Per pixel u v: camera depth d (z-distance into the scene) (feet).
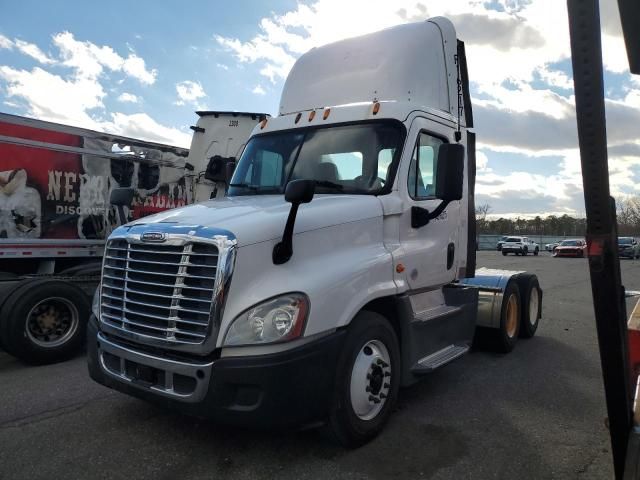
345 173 15.58
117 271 13.24
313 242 12.52
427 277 16.24
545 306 38.91
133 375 12.54
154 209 27.66
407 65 17.99
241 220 12.05
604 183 6.92
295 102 20.29
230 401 11.14
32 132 22.62
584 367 21.12
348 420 12.47
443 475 11.77
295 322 11.29
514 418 15.30
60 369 20.02
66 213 23.81
